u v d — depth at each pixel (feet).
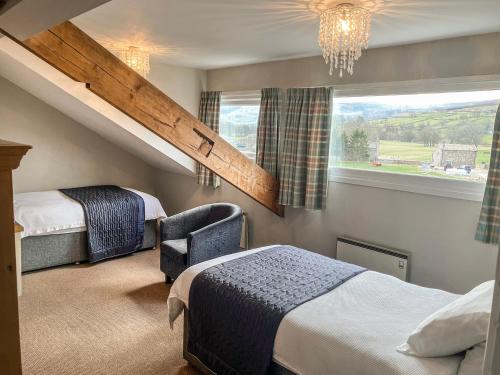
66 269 13.14
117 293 11.41
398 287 7.47
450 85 9.18
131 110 9.08
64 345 8.70
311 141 11.68
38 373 7.72
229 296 7.13
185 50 11.43
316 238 12.52
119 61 8.73
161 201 19.24
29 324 9.51
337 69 11.38
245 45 10.60
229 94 14.82
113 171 17.84
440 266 9.80
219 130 15.30
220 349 7.24
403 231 10.43
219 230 11.78
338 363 5.52
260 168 12.37
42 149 15.64
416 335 5.32
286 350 6.11
